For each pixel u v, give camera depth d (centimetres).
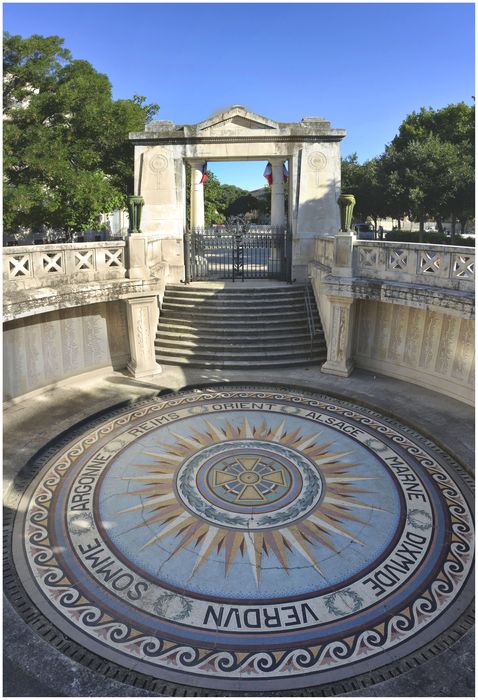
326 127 1595
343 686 460
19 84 1727
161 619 537
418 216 3195
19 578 595
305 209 1603
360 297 1126
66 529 685
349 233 1152
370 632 519
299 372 1279
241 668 480
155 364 1275
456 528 683
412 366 1189
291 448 898
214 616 540
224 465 841
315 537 663
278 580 589
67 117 1873
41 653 488
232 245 1705
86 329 1219
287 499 746
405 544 650
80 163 1844
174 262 1636
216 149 1563
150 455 878
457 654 492
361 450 891
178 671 477
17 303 904
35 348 1104
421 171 3006
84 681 459
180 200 1606
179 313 1466
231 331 1388
